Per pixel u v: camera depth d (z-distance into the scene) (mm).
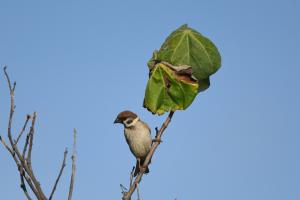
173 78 8055
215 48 8219
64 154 6383
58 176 6266
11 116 6371
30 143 6309
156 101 8055
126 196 7684
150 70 8219
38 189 6164
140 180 7797
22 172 6262
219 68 8195
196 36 8234
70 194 6211
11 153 6301
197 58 8156
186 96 8023
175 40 8234
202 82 8391
